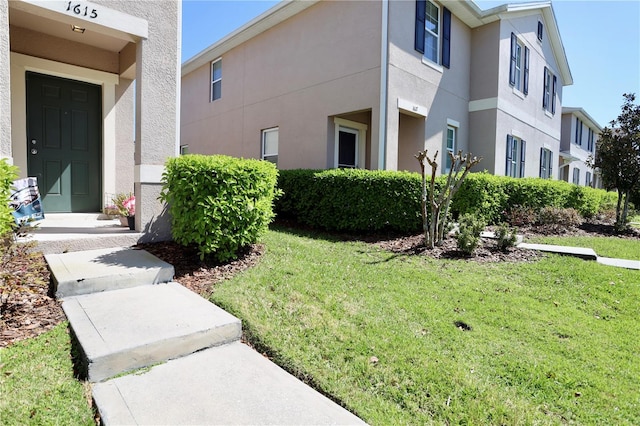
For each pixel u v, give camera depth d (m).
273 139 11.13
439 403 2.40
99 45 6.48
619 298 4.40
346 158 10.01
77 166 6.54
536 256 5.95
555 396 2.55
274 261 4.96
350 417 2.19
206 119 13.97
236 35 11.60
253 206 4.80
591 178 26.38
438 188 7.32
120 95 6.89
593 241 7.85
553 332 3.50
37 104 6.08
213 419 2.04
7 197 3.64
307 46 9.86
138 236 5.04
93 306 3.27
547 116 15.01
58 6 4.40
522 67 12.55
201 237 4.52
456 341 3.21
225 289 3.88
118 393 2.25
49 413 2.03
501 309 3.94
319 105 9.53
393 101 8.38
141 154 5.11
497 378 2.72
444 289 4.44
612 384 2.71
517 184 9.35
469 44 11.24
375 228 7.20
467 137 11.26
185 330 2.83
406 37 8.70
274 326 3.20
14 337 2.72
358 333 3.19
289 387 2.42
